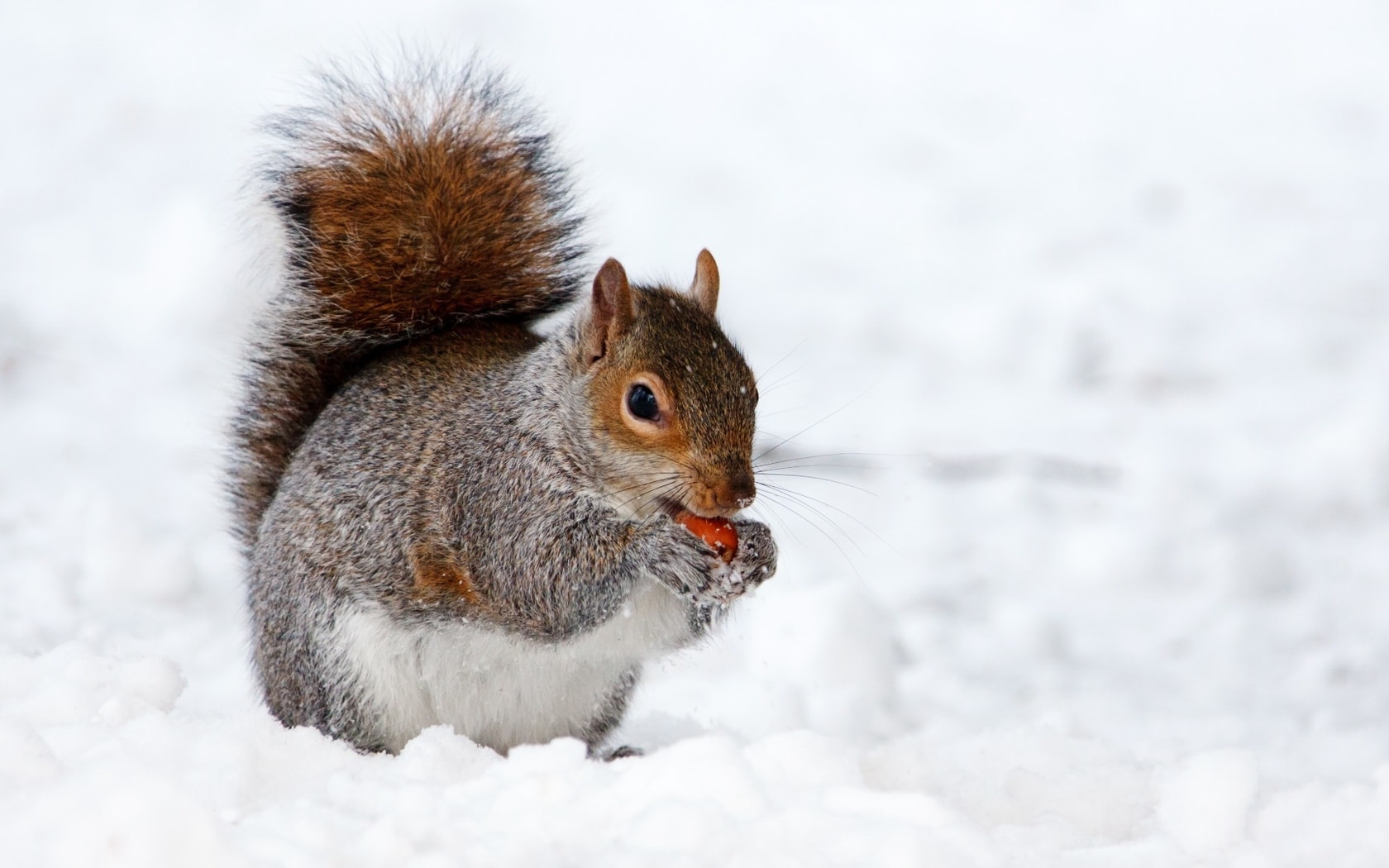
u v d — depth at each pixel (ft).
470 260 29.84
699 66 98.89
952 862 17.87
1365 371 62.28
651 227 75.41
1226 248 76.59
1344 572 45.47
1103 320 66.85
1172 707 35.58
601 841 18.30
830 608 35.27
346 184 29.99
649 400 24.90
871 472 51.96
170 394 54.90
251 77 90.43
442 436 26.58
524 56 96.63
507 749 27.14
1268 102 96.53
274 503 28.09
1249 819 21.26
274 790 20.86
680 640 26.71
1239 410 58.80
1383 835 19.71
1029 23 108.78
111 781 16.71
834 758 21.09
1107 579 44.68
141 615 35.60
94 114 84.58
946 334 65.67
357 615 26.04
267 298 30.63
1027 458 52.95
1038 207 81.51
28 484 45.14
